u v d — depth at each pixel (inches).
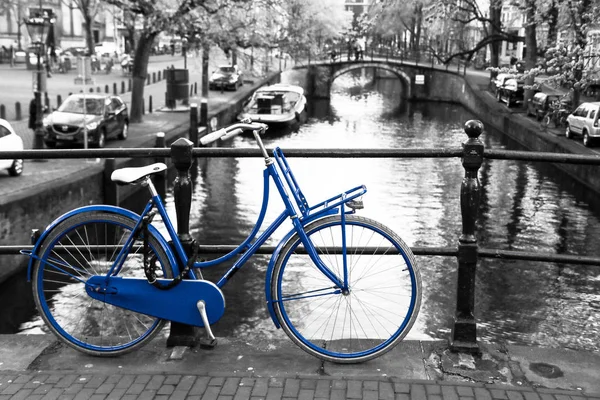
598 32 727.1
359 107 2416.3
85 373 148.3
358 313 295.7
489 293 516.1
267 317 459.5
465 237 157.4
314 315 290.5
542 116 1391.5
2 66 2229.3
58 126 833.5
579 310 487.8
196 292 151.1
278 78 2847.0
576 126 1079.0
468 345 157.6
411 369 150.9
